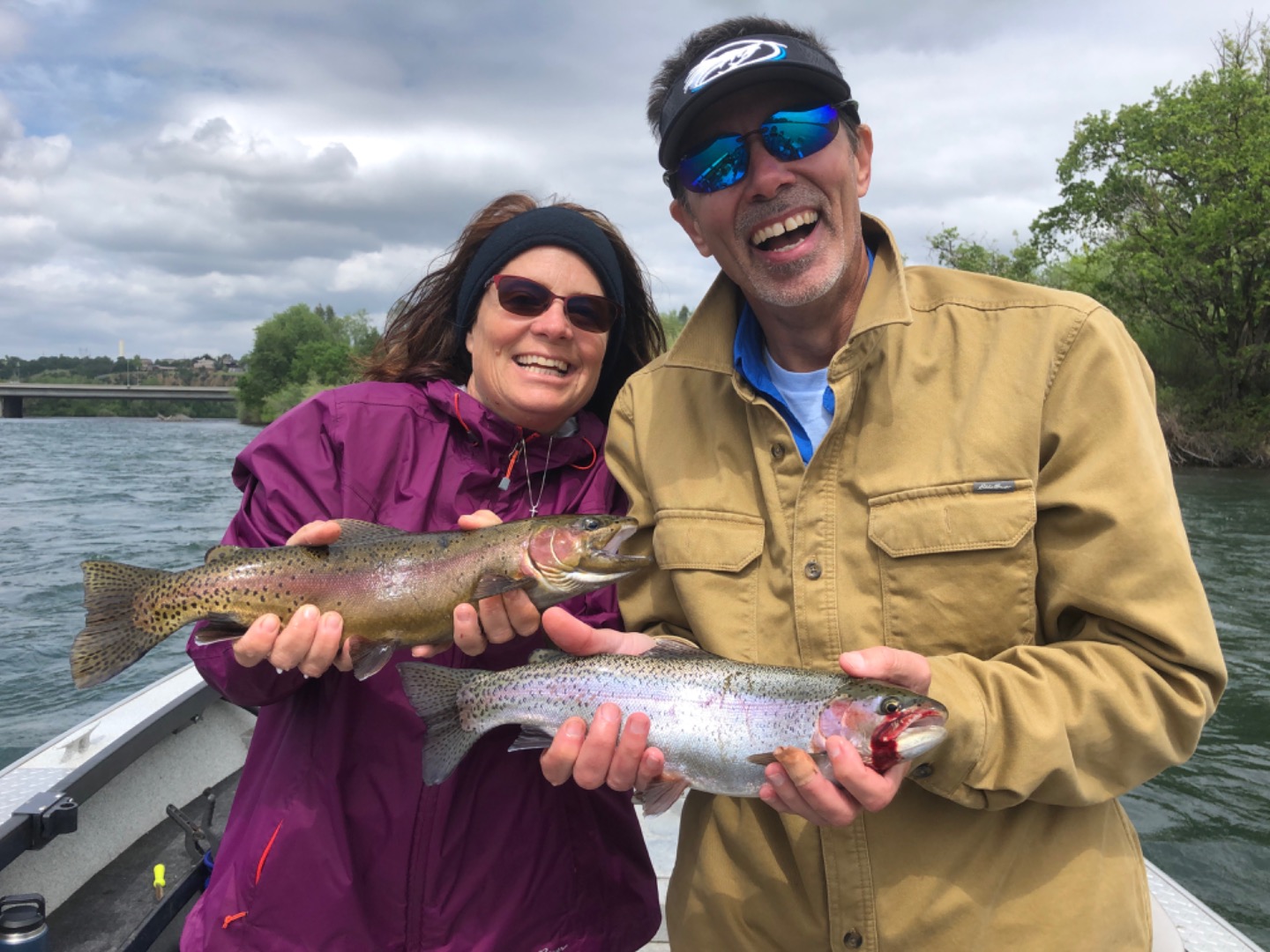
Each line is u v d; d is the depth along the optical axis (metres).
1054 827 0.72
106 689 3.03
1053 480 0.70
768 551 0.80
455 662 0.90
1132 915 0.72
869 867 0.72
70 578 4.46
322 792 0.81
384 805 0.82
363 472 0.88
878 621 0.74
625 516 0.90
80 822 1.25
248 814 0.83
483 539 0.84
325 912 0.79
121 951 1.07
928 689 0.67
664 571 0.86
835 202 0.78
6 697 2.95
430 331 1.01
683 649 0.81
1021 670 0.68
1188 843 1.90
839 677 0.74
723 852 0.81
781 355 0.85
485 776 0.85
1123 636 0.68
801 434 0.82
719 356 0.84
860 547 0.75
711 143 0.79
